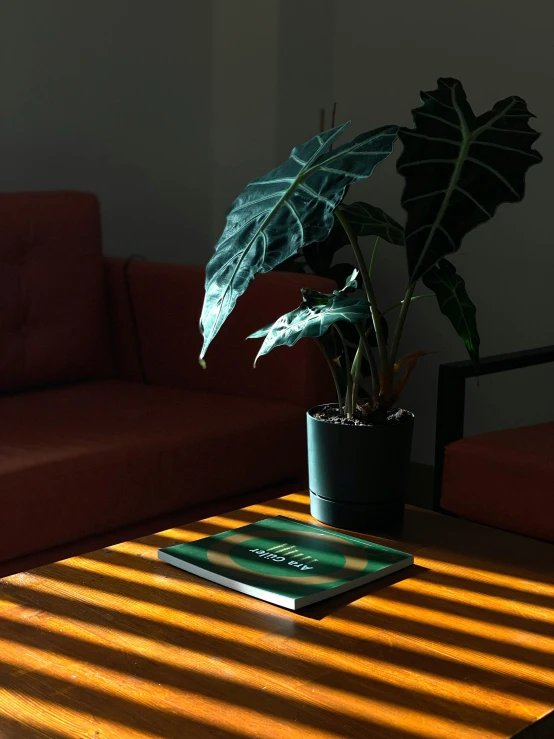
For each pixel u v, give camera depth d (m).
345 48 3.21
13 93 2.72
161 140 3.12
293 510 1.54
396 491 1.45
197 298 2.42
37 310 2.36
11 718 0.92
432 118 1.45
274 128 3.09
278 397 2.28
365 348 1.47
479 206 1.42
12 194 2.38
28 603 1.18
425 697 0.97
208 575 1.25
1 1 2.66
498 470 1.95
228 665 1.03
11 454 1.80
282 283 2.27
